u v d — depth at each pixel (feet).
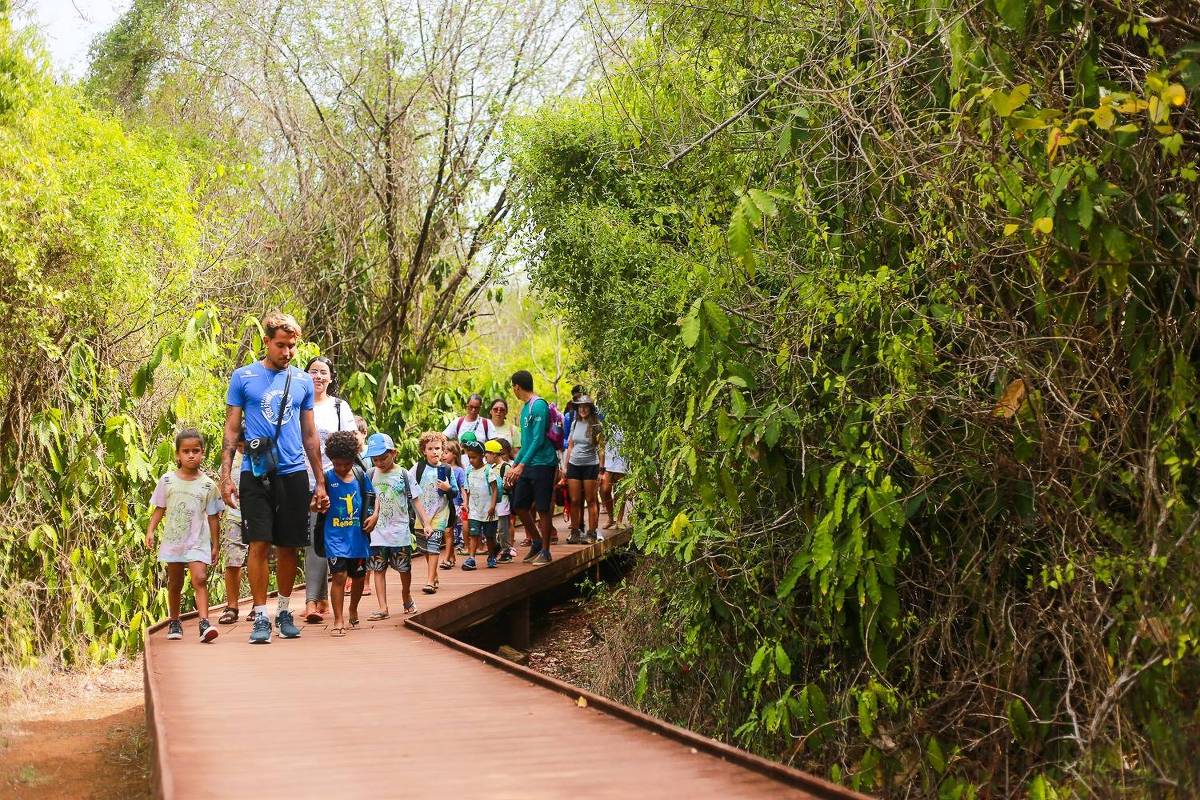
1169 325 13.78
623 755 14.55
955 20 14.29
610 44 23.76
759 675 21.59
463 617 32.81
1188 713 13.15
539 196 33.53
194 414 33.47
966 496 17.24
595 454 45.52
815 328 18.21
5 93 25.54
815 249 18.81
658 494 26.23
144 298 31.68
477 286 54.44
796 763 21.03
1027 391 14.78
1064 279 14.52
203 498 25.88
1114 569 14.33
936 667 18.44
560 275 33.04
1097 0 13.61
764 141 21.12
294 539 24.95
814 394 18.88
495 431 43.65
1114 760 13.91
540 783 13.10
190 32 54.90
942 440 17.40
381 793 12.69
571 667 36.04
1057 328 15.07
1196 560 12.81
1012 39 14.67
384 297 53.16
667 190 28.27
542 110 35.70
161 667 21.93
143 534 30.22
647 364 26.27
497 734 15.97
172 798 12.23
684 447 18.63
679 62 22.47
